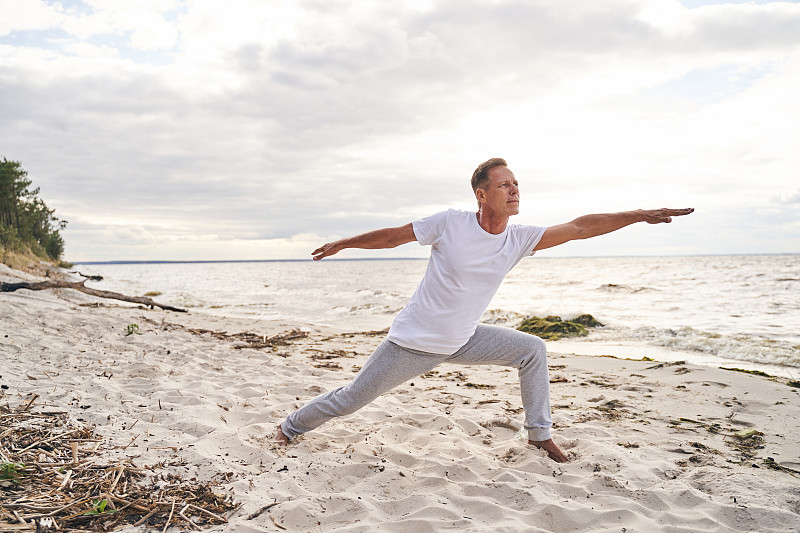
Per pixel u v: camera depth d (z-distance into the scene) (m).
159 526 2.41
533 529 2.42
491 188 3.00
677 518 2.55
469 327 3.17
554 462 3.32
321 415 3.46
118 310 11.80
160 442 3.40
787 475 3.12
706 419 4.32
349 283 38.41
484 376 6.34
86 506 2.52
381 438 3.82
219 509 2.60
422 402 4.96
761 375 5.98
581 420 4.34
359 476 3.13
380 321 13.73
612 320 12.68
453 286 3.04
